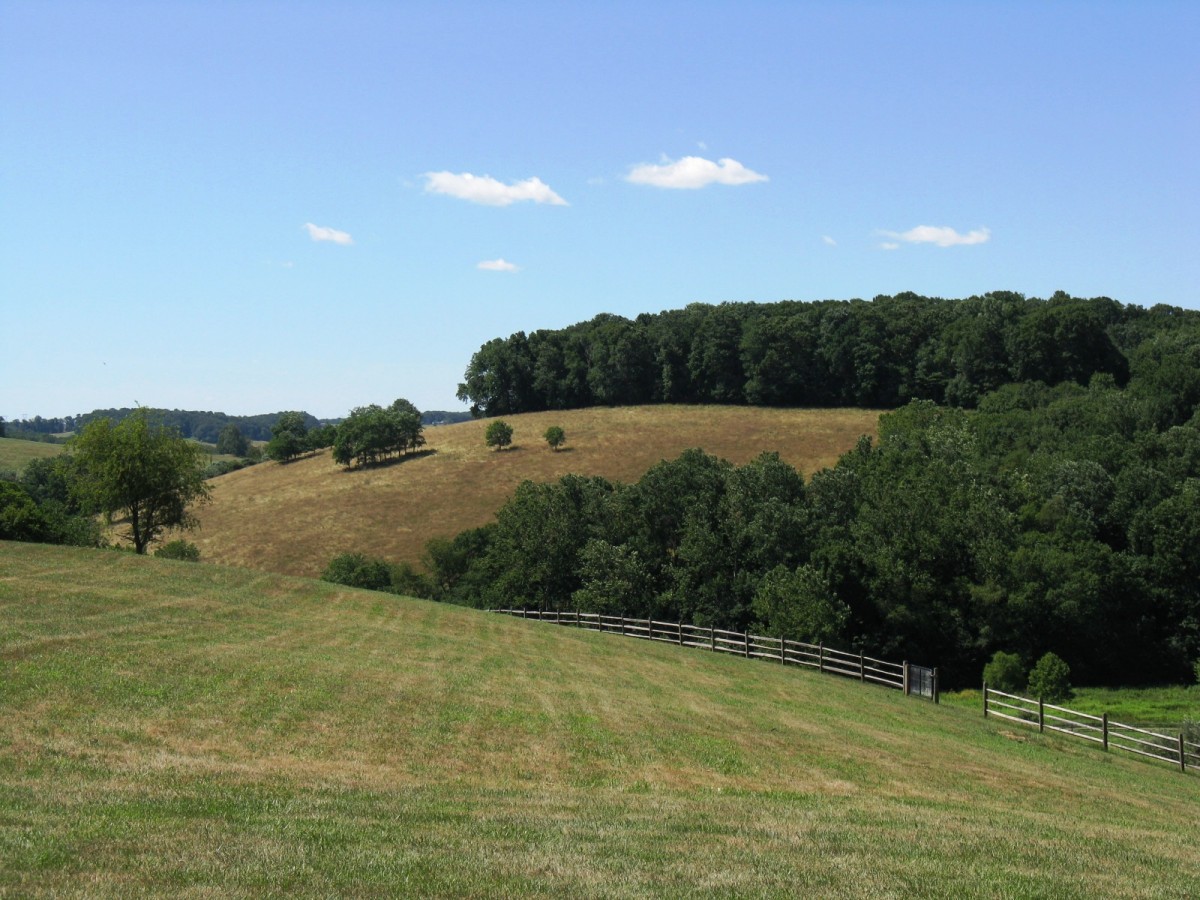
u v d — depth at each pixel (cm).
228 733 1566
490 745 1719
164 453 5000
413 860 986
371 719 1775
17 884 813
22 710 1524
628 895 922
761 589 4728
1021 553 5022
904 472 5994
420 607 3812
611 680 2686
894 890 1005
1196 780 2466
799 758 1930
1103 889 1084
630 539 5872
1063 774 2214
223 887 852
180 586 3253
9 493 4812
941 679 4878
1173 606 5488
